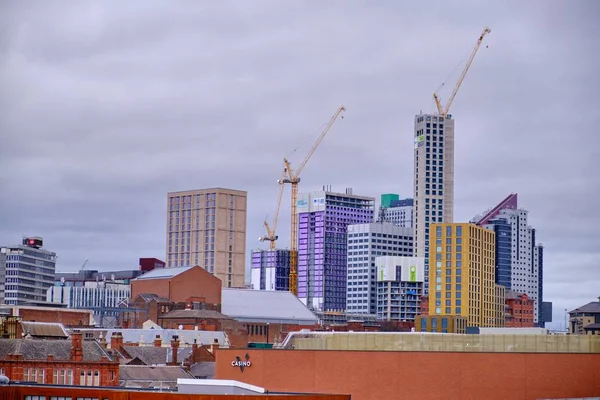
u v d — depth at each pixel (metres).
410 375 181.50
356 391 185.00
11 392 167.38
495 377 176.50
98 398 162.50
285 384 191.00
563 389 173.38
